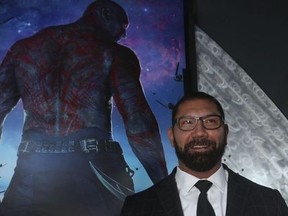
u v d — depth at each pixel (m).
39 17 2.04
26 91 1.96
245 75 2.14
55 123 1.93
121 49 2.04
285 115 2.10
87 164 1.90
